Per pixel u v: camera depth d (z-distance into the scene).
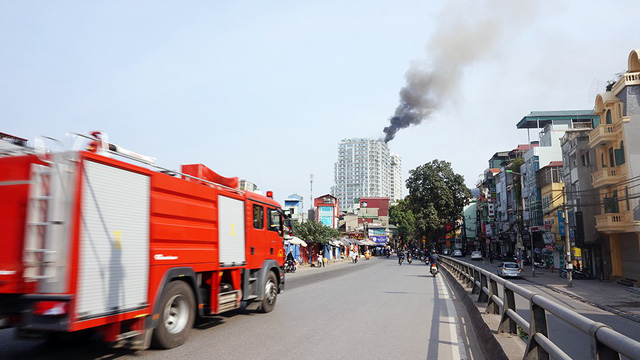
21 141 5.87
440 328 8.86
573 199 35.28
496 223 71.00
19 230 5.28
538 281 31.83
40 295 5.10
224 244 8.70
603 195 29.42
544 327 4.40
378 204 118.31
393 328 8.79
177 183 7.21
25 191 5.30
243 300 9.59
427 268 40.22
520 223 56.03
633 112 26.06
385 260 65.81
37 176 5.30
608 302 19.39
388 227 106.19
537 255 52.06
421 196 67.25
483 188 82.50
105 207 5.66
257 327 8.78
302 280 22.98
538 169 48.94
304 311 11.09
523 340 5.95
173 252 6.98
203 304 7.98
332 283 20.67
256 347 7.01
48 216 5.20
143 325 6.24
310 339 7.64
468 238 94.69
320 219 63.69
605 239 30.89
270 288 10.88
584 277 33.28
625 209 26.98
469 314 10.61
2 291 5.26
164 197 6.84
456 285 17.55
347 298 14.12
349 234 83.88
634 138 25.77
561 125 56.41
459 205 68.00
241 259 9.42
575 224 33.94
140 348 6.48
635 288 24.84
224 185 9.31
